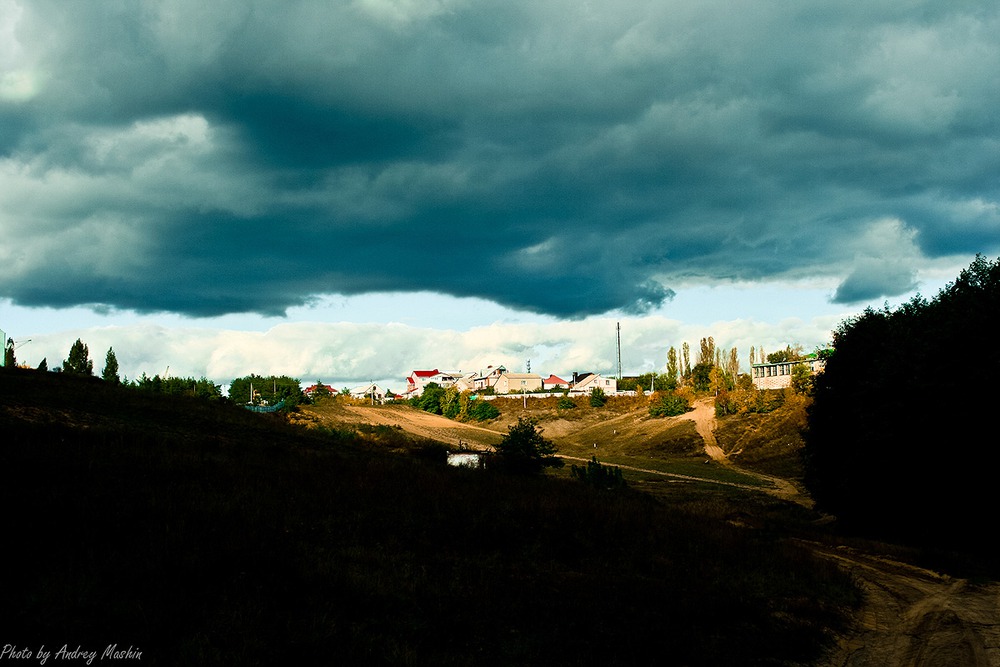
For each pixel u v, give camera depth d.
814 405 32.97
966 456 21.78
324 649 7.46
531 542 14.65
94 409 28.56
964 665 9.25
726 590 12.73
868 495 27.41
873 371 26.98
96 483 13.05
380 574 10.32
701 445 84.94
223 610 8.02
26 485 12.27
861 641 10.74
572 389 170.25
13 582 7.82
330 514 13.79
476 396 150.88
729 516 29.50
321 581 9.56
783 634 10.37
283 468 19.19
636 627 9.84
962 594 14.40
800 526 29.39
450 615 9.39
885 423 25.22
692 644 9.34
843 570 16.23
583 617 9.98
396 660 7.51
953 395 22.06
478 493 19.42
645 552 15.23
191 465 16.83
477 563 12.41
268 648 7.29
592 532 16.50
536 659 8.30
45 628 6.89
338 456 26.83
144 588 8.23
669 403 108.44
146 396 37.09
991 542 21.11
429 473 22.84
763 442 77.88
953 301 24.25
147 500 12.16
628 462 76.44
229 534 10.73
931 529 23.80
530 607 10.21
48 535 9.48
